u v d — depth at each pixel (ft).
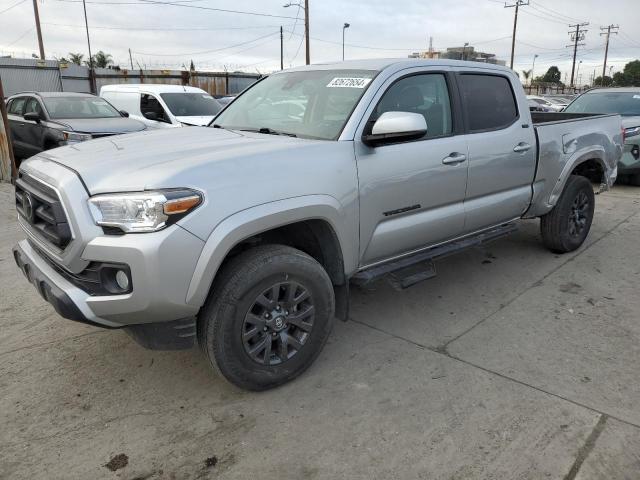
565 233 17.83
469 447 8.63
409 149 11.68
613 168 19.58
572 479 7.93
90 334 12.40
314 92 12.23
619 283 15.78
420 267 12.84
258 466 8.25
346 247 10.72
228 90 82.84
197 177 8.53
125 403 9.82
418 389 10.28
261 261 9.29
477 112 13.78
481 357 11.50
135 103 39.60
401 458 8.39
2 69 70.54
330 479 7.97
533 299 14.62
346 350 11.82
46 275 9.21
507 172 14.48
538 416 9.40
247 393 10.14
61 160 9.62
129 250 8.00
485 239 14.67
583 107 32.81
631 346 11.96
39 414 9.47
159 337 8.89
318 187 9.93
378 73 11.78
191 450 8.59
